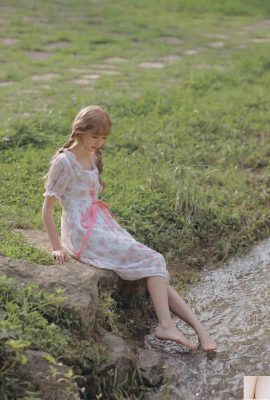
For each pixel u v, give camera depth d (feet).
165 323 16.24
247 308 18.28
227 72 36.52
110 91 32.48
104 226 17.01
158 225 21.16
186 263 20.43
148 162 24.94
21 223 18.89
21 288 14.71
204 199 22.89
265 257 21.38
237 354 16.24
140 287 17.62
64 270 15.72
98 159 17.39
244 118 30.32
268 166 26.43
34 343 13.73
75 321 14.73
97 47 41.19
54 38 42.19
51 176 16.53
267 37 46.39
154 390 15.02
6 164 23.44
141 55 40.04
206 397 14.90
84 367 14.28
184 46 42.80
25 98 30.81
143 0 55.62
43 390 13.20
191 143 27.35
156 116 29.78
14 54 38.63
